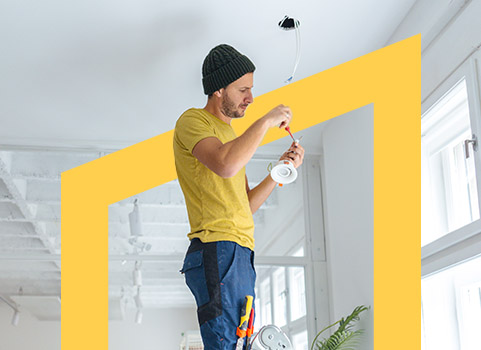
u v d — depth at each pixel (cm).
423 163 339
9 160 455
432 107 308
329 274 461
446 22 294
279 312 450
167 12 316
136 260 443
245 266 186
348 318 360
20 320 560
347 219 414
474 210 307
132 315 445
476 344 306
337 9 319
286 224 471
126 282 441
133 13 316
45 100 404
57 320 573
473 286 308
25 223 450
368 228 377
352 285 402
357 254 394
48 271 458
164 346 454
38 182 455
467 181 316
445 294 325
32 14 316
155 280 443
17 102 406
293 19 324
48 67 366
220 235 186
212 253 183
